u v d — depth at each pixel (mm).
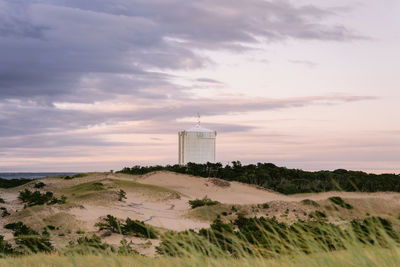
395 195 81438
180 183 151500
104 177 168875
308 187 133500
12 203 103625
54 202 91688
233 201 131250
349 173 117375
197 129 165500
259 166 168500
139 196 123188
